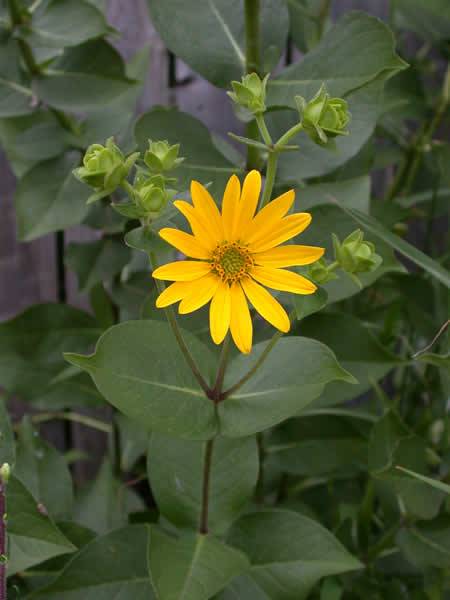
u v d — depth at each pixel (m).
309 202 0.40
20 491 0.31
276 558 0.36
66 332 0.52
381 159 0.56
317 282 0.28
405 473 0.39
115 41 0.59
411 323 0.52
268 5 0.38
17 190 0.46
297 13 0.49
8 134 0.52
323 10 0.49
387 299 0.57
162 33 0.39
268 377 0.31
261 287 0.27
